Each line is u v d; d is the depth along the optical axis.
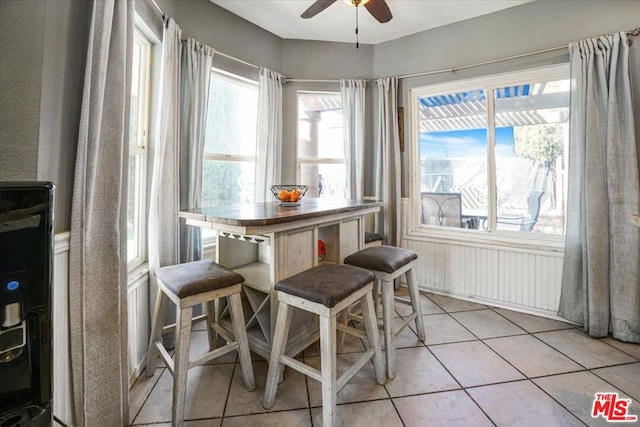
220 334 1.80
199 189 2.32
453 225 3.03
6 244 0.60
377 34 3.12
